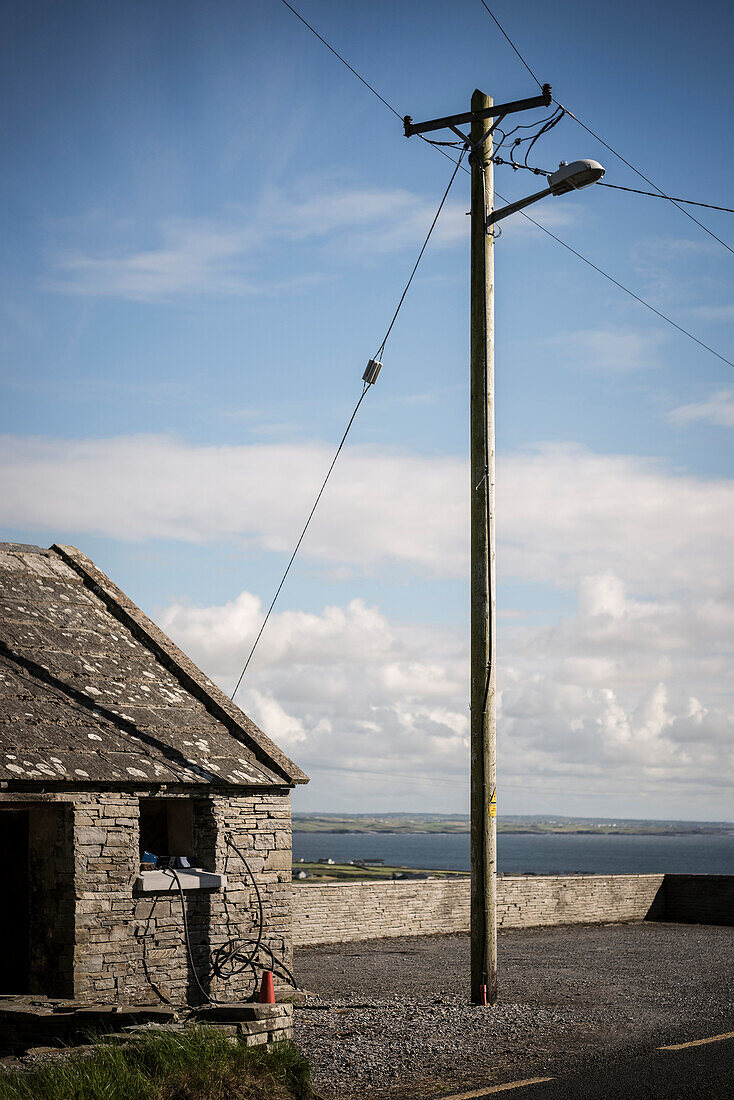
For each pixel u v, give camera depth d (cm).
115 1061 975
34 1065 1034
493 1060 1205
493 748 1622
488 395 1697
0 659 1659
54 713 1586
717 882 3238
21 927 1477
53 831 1459
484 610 1644
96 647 1853
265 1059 1038
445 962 2225
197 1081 966
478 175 1714
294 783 1756
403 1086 1092
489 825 1606
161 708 1778
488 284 1712
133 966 1477
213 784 1619
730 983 1834
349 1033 1361
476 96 1709
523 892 3025
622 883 3259
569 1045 1284
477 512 1669
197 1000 1545
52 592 1948
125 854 1496
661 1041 1304
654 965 2120
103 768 1493
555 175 1605
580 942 2625
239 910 1648
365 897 2694
